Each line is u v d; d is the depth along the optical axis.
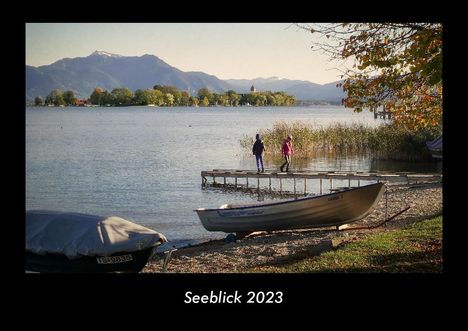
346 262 13.68
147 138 80.56
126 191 36.94
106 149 64.75
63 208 31.11
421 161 47.38
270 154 53.28
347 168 44.94
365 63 12.52
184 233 24.58
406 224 21.20
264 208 21.81
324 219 21.58
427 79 12.89
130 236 14.02
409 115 13.73
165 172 46.19
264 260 16.61
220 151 61.66
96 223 14.17
